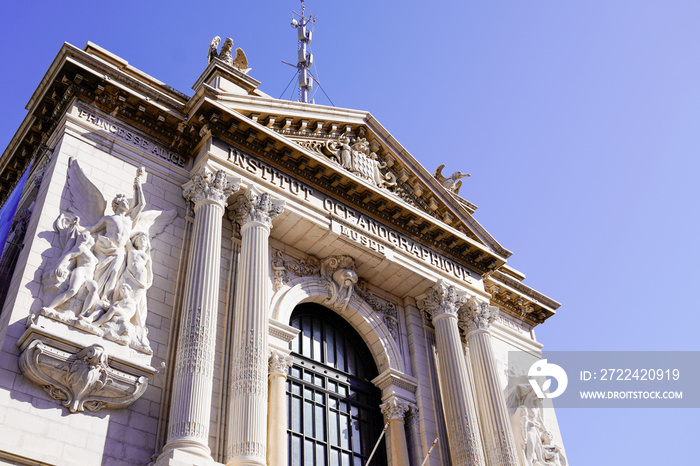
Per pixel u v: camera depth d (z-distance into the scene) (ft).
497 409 98.02
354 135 107.76
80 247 73.97
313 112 102.58
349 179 98.99
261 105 96.63
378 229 102.17
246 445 71.82
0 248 83.51
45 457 62.23
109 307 72.59
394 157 109.40
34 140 91.09
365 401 96.99
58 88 86.69
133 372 70.08
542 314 127.95
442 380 98.27
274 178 94.22
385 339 99.96
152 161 88.02
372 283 104.22
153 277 80.02
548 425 114.52
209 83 97.81
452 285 105.60
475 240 112.68
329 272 99.30
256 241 86.69
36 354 65.41
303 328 96.58
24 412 64.03
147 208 84.23
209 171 87.30
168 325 78.28
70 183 79.41
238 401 75.00
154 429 71.10
